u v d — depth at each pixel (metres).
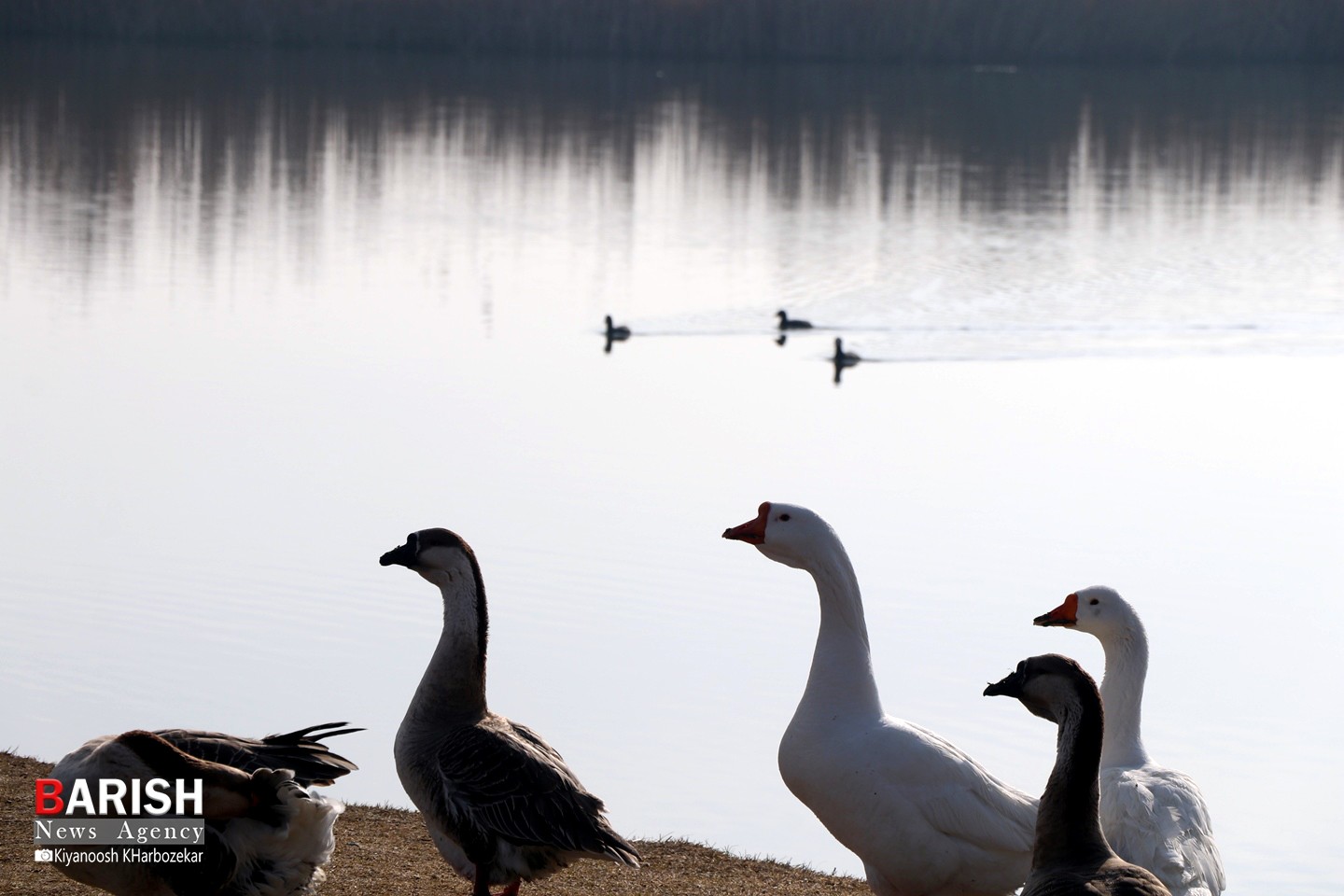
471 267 50.19
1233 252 56.31
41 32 123.25
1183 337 42.59
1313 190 73.94
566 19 126.56
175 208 59.34
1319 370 38.56
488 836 8.52
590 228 59.12
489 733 8.66
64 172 67.00
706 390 34.44
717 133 87.50
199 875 7.75
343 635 18.28
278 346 36.62
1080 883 6.94
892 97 105.88
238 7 124.69
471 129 87.06
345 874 9.69
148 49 120.38
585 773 14.80
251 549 21.42
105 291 43.03
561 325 41.66
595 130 87.88
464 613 8.90
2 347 35.22
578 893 9.77
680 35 126.12
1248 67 128.50
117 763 7.67
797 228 60.19
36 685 16.53
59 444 26.94
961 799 8.59
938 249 55.84
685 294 46.94
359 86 104.31
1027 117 98.19
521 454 27.34
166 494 24.08
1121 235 59.69
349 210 61.12
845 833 8.88
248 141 79.31
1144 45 127.81
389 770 14.43
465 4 125.62
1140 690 10.04
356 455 26.84
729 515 23.84
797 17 126.44
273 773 7.66
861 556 22.22
